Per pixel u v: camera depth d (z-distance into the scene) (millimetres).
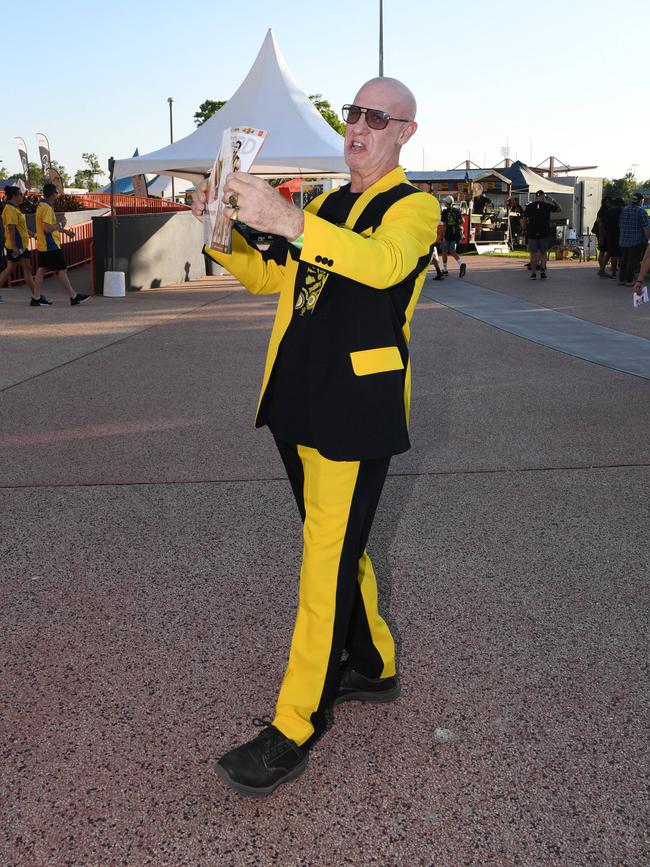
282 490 4723
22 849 2129
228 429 6023
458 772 2416
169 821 2227
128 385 7527
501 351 9234
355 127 2357
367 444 2252
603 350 9211
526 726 2625
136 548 3936
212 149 14344
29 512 4398
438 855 2115
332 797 2318
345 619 2379
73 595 3473
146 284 16656
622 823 2217
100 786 2355
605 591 3518
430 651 3057
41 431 5984
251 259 2510
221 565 3750
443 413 6457
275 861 2098
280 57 15117
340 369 2246
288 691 2383
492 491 4703
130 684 2844
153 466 5164
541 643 3111
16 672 2914
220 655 3020
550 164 36344
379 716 2678
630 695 2787
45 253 13289
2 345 9633
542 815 2246
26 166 26094
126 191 31609
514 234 30891
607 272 19375
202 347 9570
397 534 4109
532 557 3842
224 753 2492
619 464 5160
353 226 2332
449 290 15891
